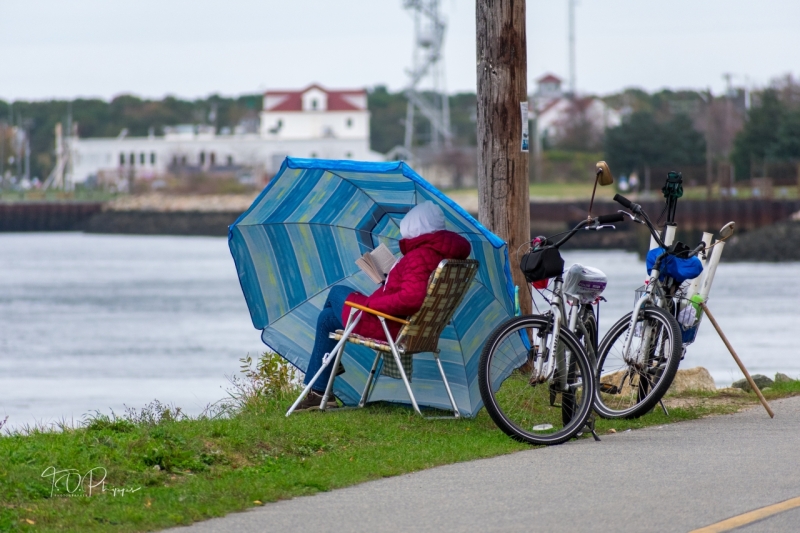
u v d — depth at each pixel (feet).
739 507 54.44
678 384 103.96
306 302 85.56
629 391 80.94
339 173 77.36
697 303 82.79
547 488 59.62
